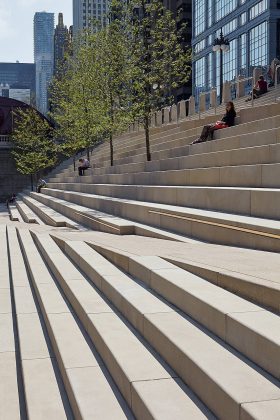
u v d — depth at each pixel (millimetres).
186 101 32438
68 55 40562
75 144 40938
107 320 5629
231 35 74562
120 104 26984
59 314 6605
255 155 12039
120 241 9891
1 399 4734
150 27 23953
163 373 4113
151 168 19578
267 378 3404
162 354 4453
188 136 21641
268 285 4352
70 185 31281
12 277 9562
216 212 10250
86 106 35844
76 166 46188
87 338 5672
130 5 24031
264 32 65062
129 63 24938
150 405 3537
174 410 3459
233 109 17766
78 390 4309
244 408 2963
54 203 25109
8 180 68062
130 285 6375
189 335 4336
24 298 8031
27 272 10031
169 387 3842
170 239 10023
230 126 17688
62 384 4867
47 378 5012
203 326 4586
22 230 15773
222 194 10375
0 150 67688
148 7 23531
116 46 25188
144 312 5082
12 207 43062
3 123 70875
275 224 7633
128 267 7168
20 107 70188
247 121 17234
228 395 3168
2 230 17062
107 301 6492
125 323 5523
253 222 7961
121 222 13117
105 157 34875
